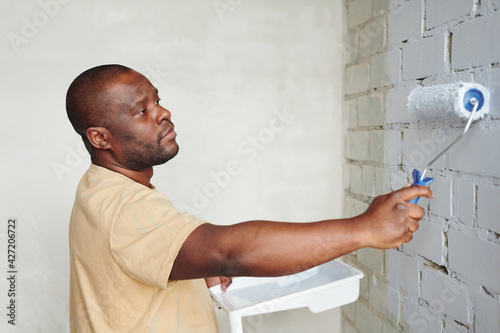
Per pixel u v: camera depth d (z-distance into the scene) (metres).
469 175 1.01
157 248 0.74
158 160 0.95
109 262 0.82
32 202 1.61
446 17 1.08
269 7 1.74
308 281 1.47
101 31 1.61
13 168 1.59
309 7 1.77
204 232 0.72
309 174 1.82
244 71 1.73
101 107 0.88
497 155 0.92
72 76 1.60
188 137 1.71
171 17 1.66
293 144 1.80
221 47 1.71
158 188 1.71
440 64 1.11
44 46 1.58
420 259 1.25
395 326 1.41
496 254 0.94
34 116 1.59
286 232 0.69
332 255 0.69
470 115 0.90
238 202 1.77
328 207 1.85
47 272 1.63
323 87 1.80
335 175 1.84
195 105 1.71
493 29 0.92
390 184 1.42
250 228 0.70
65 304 1.65
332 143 1.83
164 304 0.88
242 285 1.42
